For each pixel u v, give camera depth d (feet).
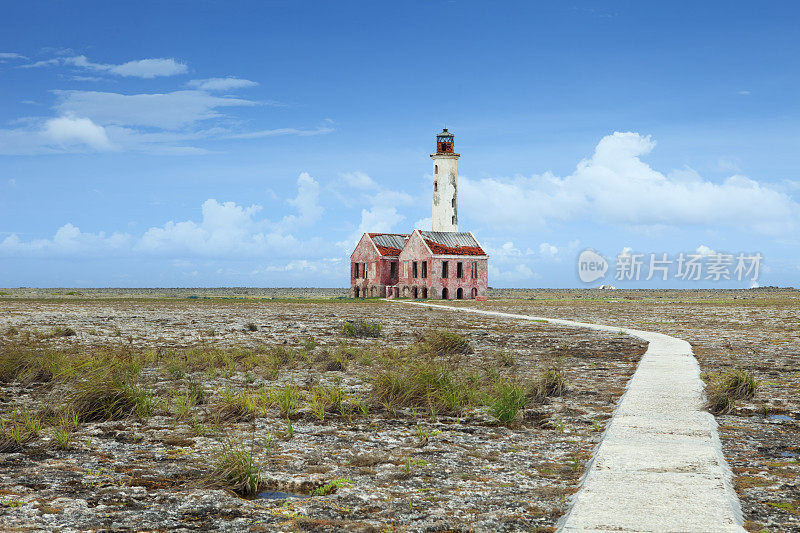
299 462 26.43
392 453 27.84
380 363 57.36
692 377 45.80
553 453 27.71
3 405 38.50
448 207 253.65
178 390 42.75
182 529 19.34
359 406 38.14
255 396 38.70
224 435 31.07
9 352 51.72
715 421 32.73
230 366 52.80
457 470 25.23
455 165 254.68
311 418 35.09
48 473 24.86
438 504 21.38
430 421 34.35
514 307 175.01
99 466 25.84
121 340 76.64
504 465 25.91
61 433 30.04
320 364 55.57
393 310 155.22
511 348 70.18
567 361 59.16
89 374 44.06
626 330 89.97
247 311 145.38
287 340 78.89
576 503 20.12
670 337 79.41
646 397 38.19
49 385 44.75
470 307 174.19
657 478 22.53
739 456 26.81
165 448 28.66
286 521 19.99
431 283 230.68
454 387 40.22
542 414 35.81
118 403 35.45
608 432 29.53
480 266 239.91
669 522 18.43
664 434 29.07
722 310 153.17
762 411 35.45
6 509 20.90
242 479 23.68
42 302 188.03
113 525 19.63
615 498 20.48
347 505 21.34
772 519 19.72
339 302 213.87
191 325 100.73
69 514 20.52
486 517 20.11
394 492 22.65
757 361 57.57
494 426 33.24
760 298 269.44
